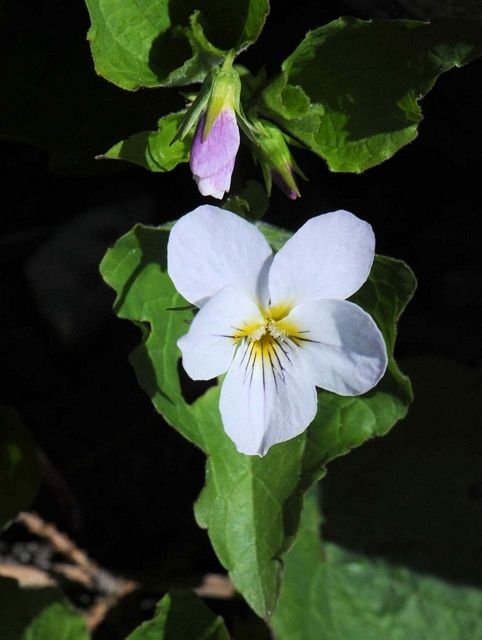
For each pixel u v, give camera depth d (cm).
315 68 17
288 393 16
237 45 17
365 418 17
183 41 17
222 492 17
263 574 17
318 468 17
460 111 21
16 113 20
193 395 19
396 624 20
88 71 20
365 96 17
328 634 20
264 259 16
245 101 17
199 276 16
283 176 17
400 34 17
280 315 16
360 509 20
